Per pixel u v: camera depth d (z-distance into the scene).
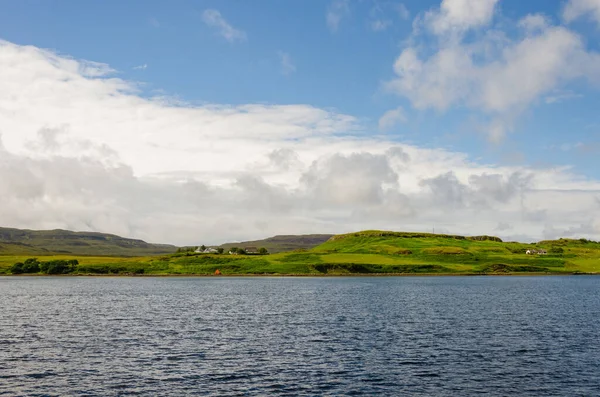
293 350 58.31
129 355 55.19
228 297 140.25
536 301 126.88
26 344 61.84
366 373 47.38
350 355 55.47
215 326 78.94
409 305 115.12
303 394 40.62
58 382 43.69
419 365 50.66
